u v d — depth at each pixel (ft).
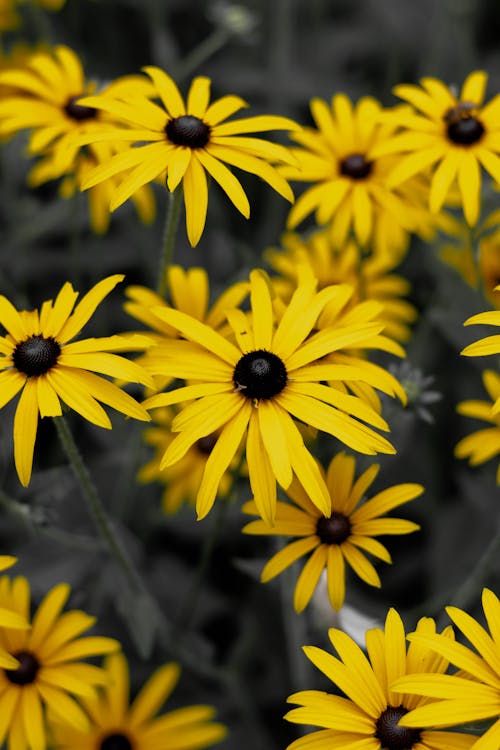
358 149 2.74
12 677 2.39
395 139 2.61
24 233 3.07
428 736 2.14
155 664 2.81
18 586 2.43
